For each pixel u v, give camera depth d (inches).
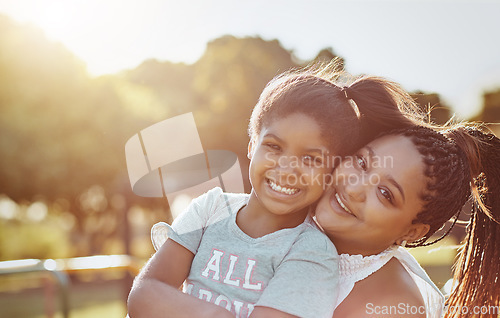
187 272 61.4
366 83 63.9
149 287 58.2
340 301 60.0
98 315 324.2
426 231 61.7
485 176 71.6
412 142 60.4
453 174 62.1
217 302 56.9
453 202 62.3
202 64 552.7
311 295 54.6
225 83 544.4
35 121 606.5
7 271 168.4
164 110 550.9
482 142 69.7
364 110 62.7
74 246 739.4
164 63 571.8
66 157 610.9
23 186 623.5
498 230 72.8
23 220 684.7
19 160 609.3
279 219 59.4
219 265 58.9
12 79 613.6
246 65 548.1
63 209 725.3
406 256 67.4
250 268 57.4
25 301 386.6
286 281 54.9
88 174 618.8
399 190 58.1
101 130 596.7
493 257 73.1
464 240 79.2
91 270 175.0
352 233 59.0
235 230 60.5
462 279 75.5
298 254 56.4
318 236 58.1
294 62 536.7
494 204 71.9
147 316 56.9
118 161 600.7
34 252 603.5
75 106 598.2
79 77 608.7
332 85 61.4
